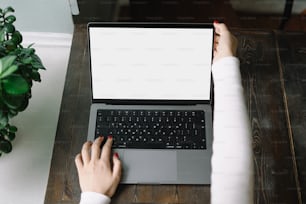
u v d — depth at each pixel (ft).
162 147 2.90
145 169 2.82
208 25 2.89
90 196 2.61
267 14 5.51
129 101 3.08
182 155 2.87
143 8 5.80
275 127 3.07
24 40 3.84
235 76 2.81
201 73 3.00
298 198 2.75
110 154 2.87
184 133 2.95
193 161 2.85
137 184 2.80
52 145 3.16
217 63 2.89
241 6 5.54
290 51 3.50
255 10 5.51
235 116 2.64
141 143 2.91
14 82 2.36
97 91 3.06
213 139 2.72
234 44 3.12
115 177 2.73
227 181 2.43
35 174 3.00
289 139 3.01
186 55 2.97
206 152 2.88
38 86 3.51
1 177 2.99
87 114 3.18
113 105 3.07
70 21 3.75
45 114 3.34
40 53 3.77
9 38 2.93
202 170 2.82
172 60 2.97
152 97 3.07
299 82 3.31
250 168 2.49
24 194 2.91
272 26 5.45
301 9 5.73
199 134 2.94
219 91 2.75
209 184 2.79
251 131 2.87
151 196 2.76
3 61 2.34
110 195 2.69
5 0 3.51
